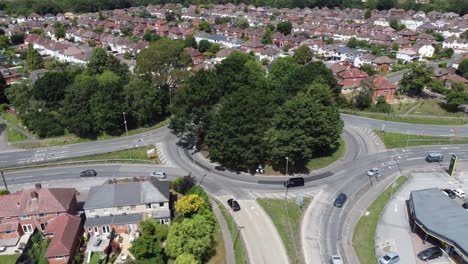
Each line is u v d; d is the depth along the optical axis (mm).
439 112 147125
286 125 103062
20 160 116250
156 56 149375
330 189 99312
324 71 145125
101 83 136500
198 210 83688
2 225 81688
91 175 106375
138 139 127750
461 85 150750
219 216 88438
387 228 85750
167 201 85750
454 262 76062
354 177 104812
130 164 112750
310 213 89938
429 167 110375
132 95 132000
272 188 99812
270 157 107188
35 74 178500
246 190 98938
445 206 85812
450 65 199250
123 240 81688
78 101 126625
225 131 102250
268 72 162500
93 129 128375
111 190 86938
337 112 114062
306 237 82375
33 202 83625
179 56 165750
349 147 121312
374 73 187625
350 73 166125
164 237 79812
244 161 105875
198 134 124688
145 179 98312
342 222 87062
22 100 136500
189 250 72500
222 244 80188
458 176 105938
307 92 116812
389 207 92750
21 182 104500
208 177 104875
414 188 100312
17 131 134750
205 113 112438
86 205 83438
